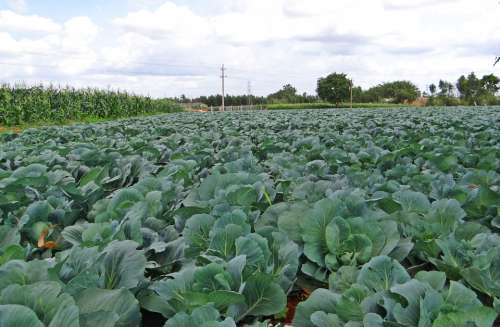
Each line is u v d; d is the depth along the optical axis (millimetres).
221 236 2541
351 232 2656
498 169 5336
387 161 5805
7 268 2059
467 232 2869
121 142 8781
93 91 32000
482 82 82188
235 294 1953
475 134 8984
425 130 10969
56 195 4023
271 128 12852
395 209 3445
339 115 20500
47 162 5688
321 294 2076
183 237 2869
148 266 2582
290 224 2842
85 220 3695
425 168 5496
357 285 2045
